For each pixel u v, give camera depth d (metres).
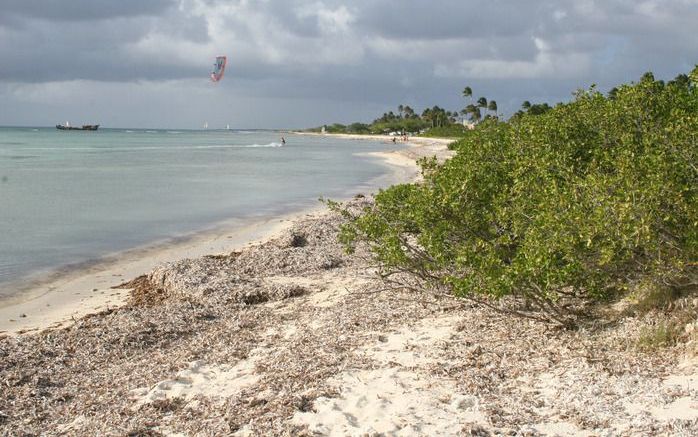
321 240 20.34
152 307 13.34
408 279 13.25
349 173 53.12
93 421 7.80
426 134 172.38
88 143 116.88
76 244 21.09
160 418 7.61
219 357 9.66
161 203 31.47
